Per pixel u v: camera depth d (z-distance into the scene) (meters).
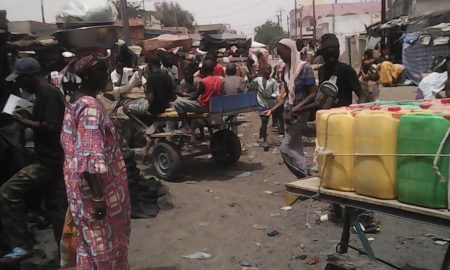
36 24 15.69
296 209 5.56
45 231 5.17
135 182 5.63
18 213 4.21
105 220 2.99
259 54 15.48
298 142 5.34
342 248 3.51
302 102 5.14
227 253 4.45
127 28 18.58
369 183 2.73
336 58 4.85
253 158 8.62
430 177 2.45
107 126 2.94
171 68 11.47
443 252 4.18
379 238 4.55
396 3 24.73
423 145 2.46
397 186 2.63
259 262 4.22
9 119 5.09
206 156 8.78
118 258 3.09
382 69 13.98
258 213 5.52
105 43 3.34
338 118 2.88
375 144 2.66
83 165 2.82
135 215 5.46
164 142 7.19
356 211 3.29
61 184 4.16
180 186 6.81
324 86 4.54
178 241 4.80
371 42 21.86
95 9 3.33
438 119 2.43
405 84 14.02
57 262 4.28
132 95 8.52
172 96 7.43
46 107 3.92
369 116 2.70
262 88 9.43
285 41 5.27
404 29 17.92
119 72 9.87
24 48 11.34
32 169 4.07
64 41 3.31
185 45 18.16
